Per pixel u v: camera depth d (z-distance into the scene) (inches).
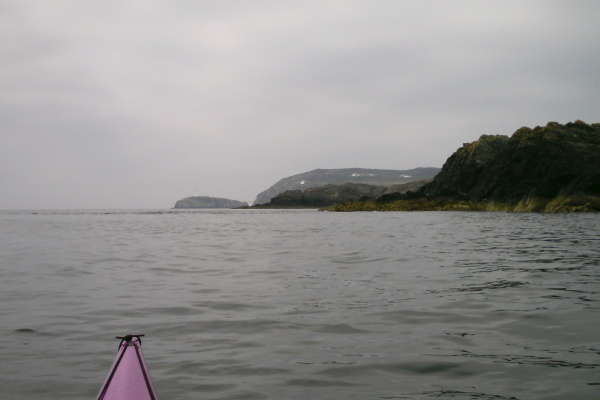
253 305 433.7
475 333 334.0
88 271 658.8
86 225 2261.3
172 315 396.8
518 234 1249.4
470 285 516.1
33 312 407.8
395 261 734.5
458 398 226.1
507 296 453.4
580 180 2881.4
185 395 233.0
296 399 227.6
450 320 369.7
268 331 346.3
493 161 3730.3
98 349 305.4
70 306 431.5
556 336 323.0
